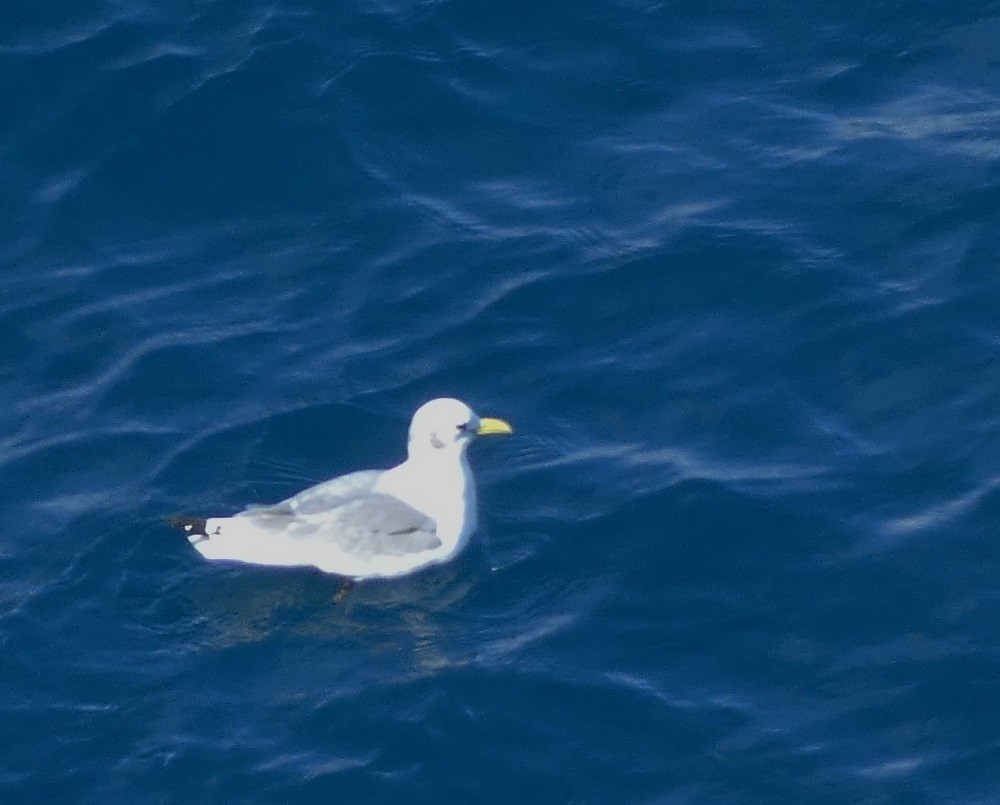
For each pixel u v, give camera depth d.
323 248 35.34
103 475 31.44
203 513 30.77
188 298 34.50
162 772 26.95
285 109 37.41
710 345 33.56
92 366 33.31
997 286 34.12
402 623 29.27
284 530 29.16
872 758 27.42
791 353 33.38
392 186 36.34
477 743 27.45
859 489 31.06
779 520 30.61
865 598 29.52
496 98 37.69
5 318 34.12
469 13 38.81
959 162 36.06
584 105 37.59
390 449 32.00
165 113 37.25
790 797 26.92
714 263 34.75
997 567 29.84
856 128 36.84
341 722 27.70
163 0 38.84
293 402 32.66
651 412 32.53
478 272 34.81
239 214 36.00
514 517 30.86
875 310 33.88
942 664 28.58
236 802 26.61
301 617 29.33
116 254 35.28
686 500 30.95
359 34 38.59
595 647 28.88
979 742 27.58
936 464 31.39
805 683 28.41
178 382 33.00
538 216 35.72
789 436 32.03
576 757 27.33
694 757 27.38
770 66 38.12
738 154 36.56
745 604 29.50
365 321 34.06
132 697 28.00
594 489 31.27
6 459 31.69
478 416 30.92
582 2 38.88
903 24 38.59
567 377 33.16
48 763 27.09
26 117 37.25
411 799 26.72
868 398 32.56
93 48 38.22
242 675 28.42
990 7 38.66
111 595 29.47
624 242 35.19
